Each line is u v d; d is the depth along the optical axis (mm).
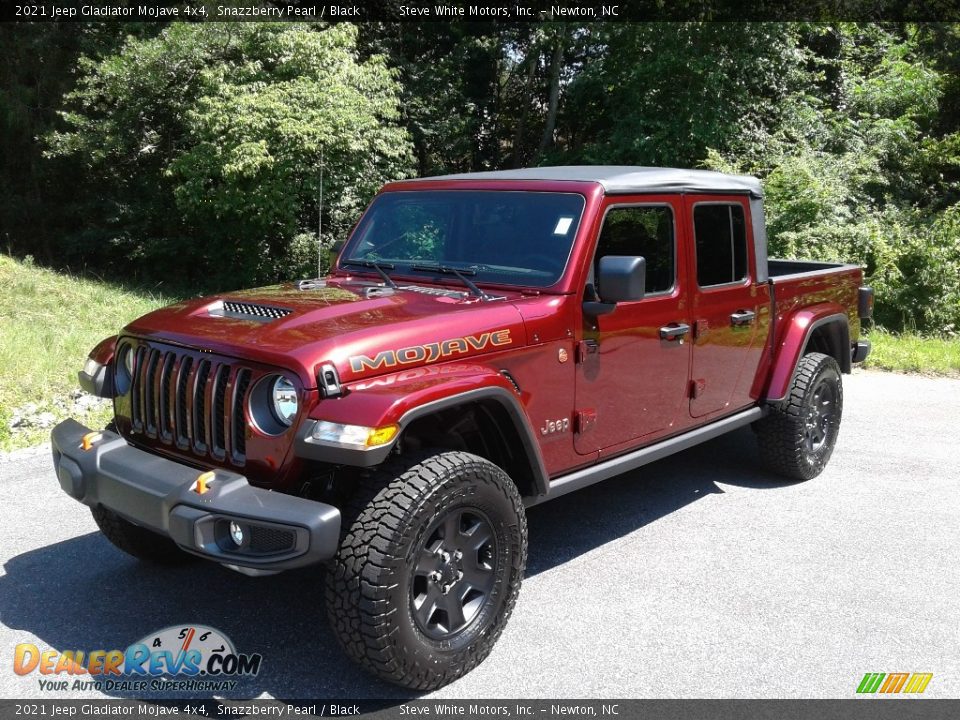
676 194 4328
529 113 25188
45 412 6598
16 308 9812
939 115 22078
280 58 15562
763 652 3389
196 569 4105
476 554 3182
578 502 5148
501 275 3885
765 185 13508
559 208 3895
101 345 3805
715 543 4504
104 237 18203
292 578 4035
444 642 3061
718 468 5832
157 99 16891
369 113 15617
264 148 14453
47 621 3572
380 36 22156
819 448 5586
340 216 16984
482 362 3363
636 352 4086
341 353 2969
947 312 12070
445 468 2998
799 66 20328
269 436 2971
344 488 3252
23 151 18281
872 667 3287
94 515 3820
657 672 3236
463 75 22812
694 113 17875
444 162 23375
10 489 5094
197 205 16031
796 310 5387
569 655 3352
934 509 5047
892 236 12906
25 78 18094
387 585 2809
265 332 3129
